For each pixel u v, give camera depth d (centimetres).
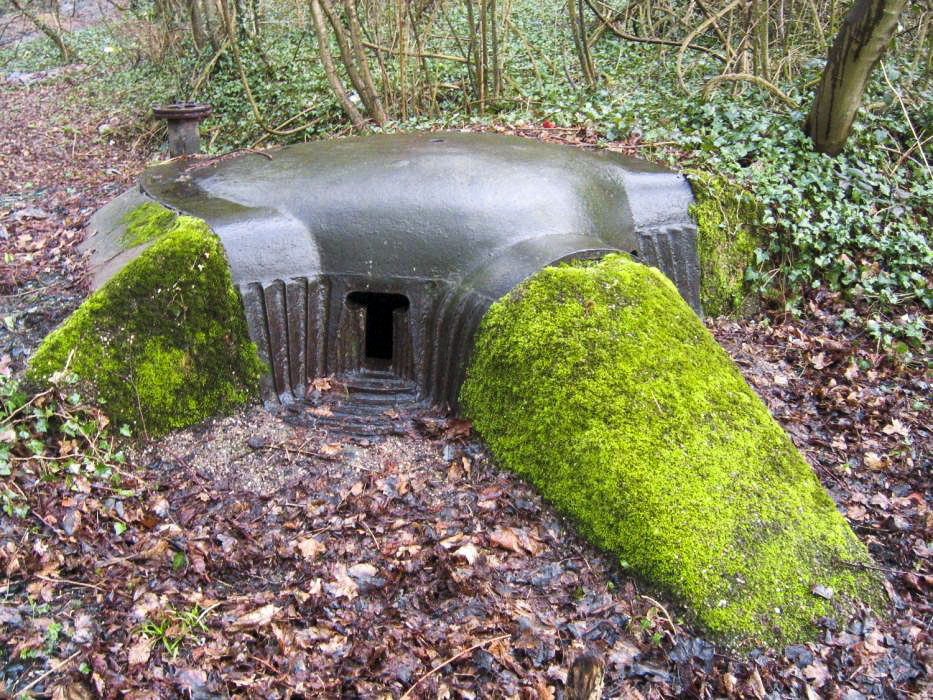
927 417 473
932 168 632
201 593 338
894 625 329
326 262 461
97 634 314
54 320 491
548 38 1024
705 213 559
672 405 374
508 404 400
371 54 939
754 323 570
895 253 579
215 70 1077
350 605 333
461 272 457
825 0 861
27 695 289
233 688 297
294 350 454
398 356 468
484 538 362
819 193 602
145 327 416
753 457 365
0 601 322
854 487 422
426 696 295
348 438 428
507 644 313
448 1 955
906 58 802
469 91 866
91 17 1903
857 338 542
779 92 674
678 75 732
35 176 859
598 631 321
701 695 296
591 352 387
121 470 392
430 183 473
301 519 378
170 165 609
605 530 349
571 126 704
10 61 1580
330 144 574
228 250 438
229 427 431
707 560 328
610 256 444
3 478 361
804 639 318
